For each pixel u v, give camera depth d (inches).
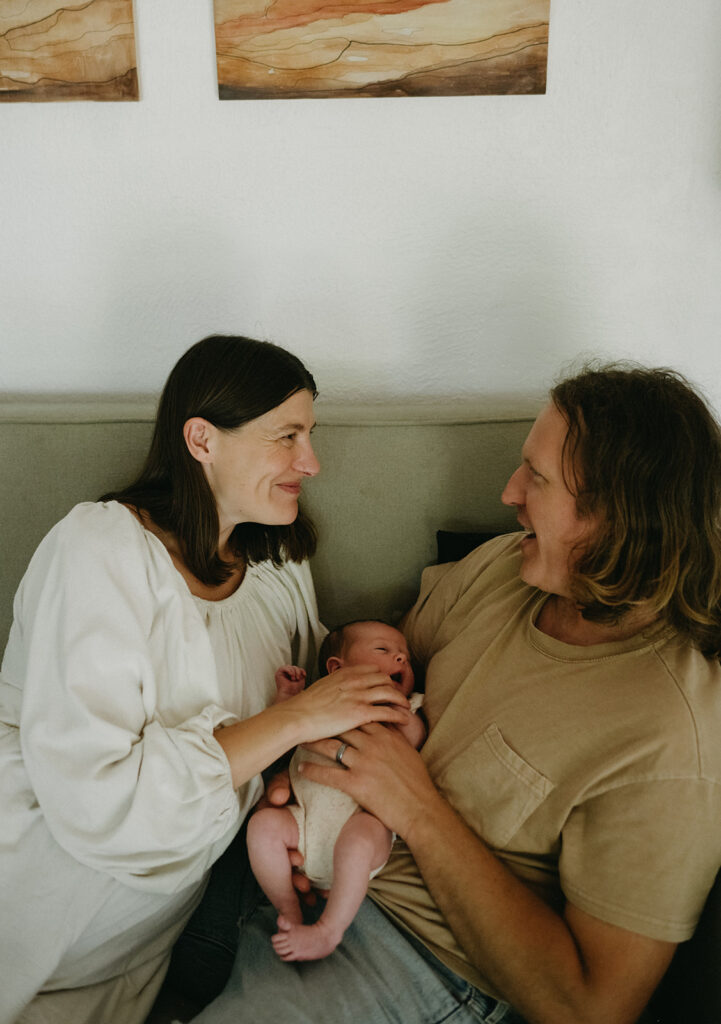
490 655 36.7
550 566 33.5
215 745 32.8
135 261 52.6
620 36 44.9
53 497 48.3
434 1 44.4
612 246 49.6
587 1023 27.6
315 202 50.2
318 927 32.6
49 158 50.3
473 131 47.8
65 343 55.1
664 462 29.5
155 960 36.4
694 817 26.9
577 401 31.8
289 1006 30.7
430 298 51.8
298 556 45.6
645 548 30.0
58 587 33.7
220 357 37.8
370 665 38.4
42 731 31.9
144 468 41.7
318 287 52.2
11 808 33.9
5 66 47.5
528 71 45.4
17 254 52.9
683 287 50.1
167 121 49.0
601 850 28.4
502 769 32.6
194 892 38.0
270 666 42.1
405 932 34.0
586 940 28.3
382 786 33.8
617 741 29.4
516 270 50.6
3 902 33.4
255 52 46.2
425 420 47.6
